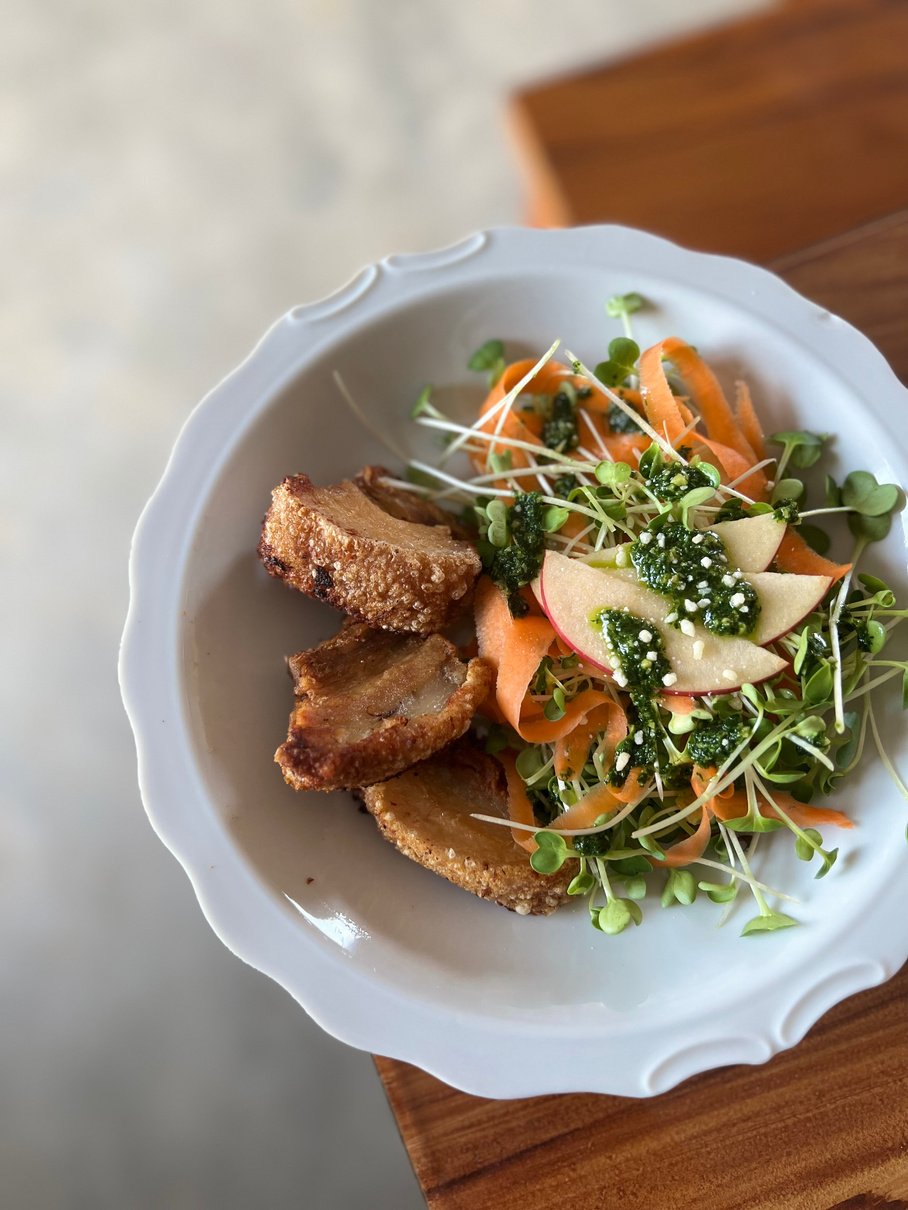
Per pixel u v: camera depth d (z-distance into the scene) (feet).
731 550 0.82
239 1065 1.47
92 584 1.67
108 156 1.86
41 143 1.88
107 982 1.51
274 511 0.84
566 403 0.95
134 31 1.93
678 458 0.87
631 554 0.82
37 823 1.57
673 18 1.88
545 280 0.92
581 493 0.89
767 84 1.19
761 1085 0.79
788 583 0.80
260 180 1.84
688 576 0.80
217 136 1.87
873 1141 0.77
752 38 1.21
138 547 0.82
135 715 0.78
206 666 0.82
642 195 1.16
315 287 1.77
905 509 0.83
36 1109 1.46
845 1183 0.76
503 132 1.83
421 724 0.79
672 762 0.81
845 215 1.14
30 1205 1.42
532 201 1.30
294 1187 1.41
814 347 0.88
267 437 0.89
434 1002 0.72
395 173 1.82
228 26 1.92
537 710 0.83
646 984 0.77
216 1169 1.43
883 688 0.82
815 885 0.78
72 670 1.63
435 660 0.84
